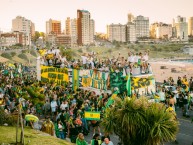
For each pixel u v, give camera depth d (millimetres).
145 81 30625
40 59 42344
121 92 30969
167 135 13148
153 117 13422
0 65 68125
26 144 15555
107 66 38375
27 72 63000
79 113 22781
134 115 13328
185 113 30188
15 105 25188
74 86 36906
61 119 22312
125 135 13625
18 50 174000
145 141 13430
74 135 21328
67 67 39562
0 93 27734
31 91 30016
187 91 32969
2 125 19203
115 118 13836
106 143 14812
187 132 25125
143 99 13820
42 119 27250
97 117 23094
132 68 32250
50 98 29281
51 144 16297
